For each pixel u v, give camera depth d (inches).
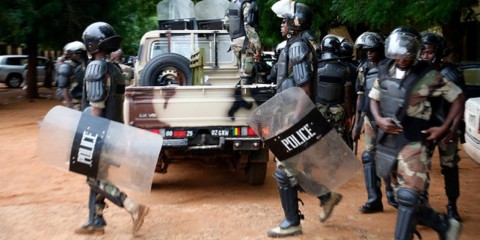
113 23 825.5
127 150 204.4
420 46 171.3
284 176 209.9
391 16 406.3
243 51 330.0
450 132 173.8
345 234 219.5
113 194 209.3
